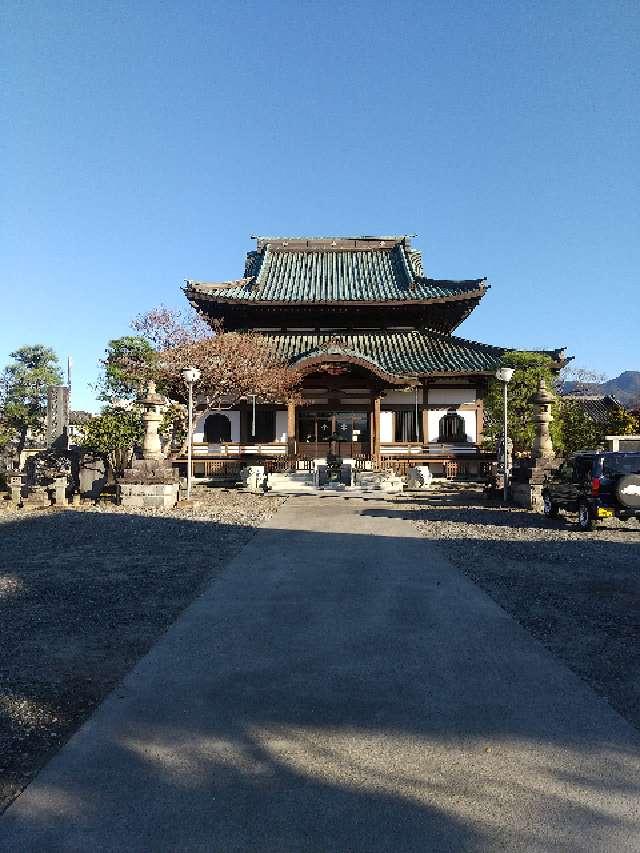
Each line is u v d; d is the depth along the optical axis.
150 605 7.38
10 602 7.55
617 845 2.88
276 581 8.55
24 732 4.11
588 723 4.15
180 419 29.92
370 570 9.30
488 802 3.23
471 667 5.20
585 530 13.77
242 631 6.23
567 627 6.39
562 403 34.00
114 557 10.56
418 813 3.12
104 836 2.96
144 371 28.61
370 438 31.72
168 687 4.79
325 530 13.77
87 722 4.18
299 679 4.93
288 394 29.92
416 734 3.99
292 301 32.41
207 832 2.98
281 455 30.69
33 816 3.13
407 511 17.84
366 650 5.64
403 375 29.95
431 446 31.75
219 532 13.45
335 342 29.44
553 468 18.34
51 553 10.99
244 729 4.07
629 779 3.46
